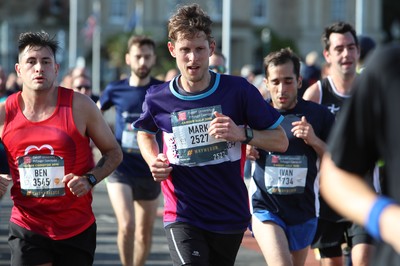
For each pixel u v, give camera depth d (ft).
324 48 48.42
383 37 495.82
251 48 465.88
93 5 447.01
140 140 38.34
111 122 140.67
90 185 35.42
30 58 34.88
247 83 36.50
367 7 486.79
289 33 488.85
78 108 35.60
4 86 67.41
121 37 354.54
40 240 35.73
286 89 42.75
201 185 36.50
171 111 36.60
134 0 457.27
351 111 18.30
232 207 36.63
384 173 18.78
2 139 35.81
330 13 490.08
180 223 36.65
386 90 17.78
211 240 36.78
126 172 57.00
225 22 136.56
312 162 42.42
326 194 18.22
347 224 45.27
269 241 40.60
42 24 425.69
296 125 41.11
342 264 47.01
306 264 62.75
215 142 36.27
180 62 35.58
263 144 35.96
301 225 42.29
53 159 35.40
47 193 35.40
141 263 57.93
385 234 16.52
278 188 42.04
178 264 36.09
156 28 446.60
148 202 57.57
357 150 18.28
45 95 35.45
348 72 46.93
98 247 69.87
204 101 36.19
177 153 36.63
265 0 485.56
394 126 17.66
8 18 425.69
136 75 59.41
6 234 75.72
